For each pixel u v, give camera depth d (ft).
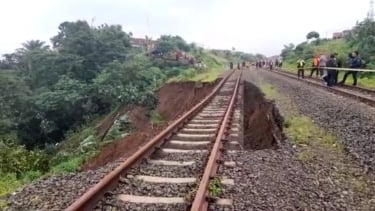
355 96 50.83
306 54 189.88
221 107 53.16
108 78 147.54
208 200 16.98
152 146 26.45
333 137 30.12
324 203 17.47
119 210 16.34
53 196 18.83
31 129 147.74
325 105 45.80
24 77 188.55
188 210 16.25
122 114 121.80
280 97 57.72
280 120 39.55
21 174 33.17
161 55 230.89
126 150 38.17
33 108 146.20
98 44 191.72
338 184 20.17
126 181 19.63
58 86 155.02
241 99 61.87
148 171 21.99
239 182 20.11
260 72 152.35
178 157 25.49
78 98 145.89
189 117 42.50
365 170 22.09
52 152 121.29
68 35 248.73
